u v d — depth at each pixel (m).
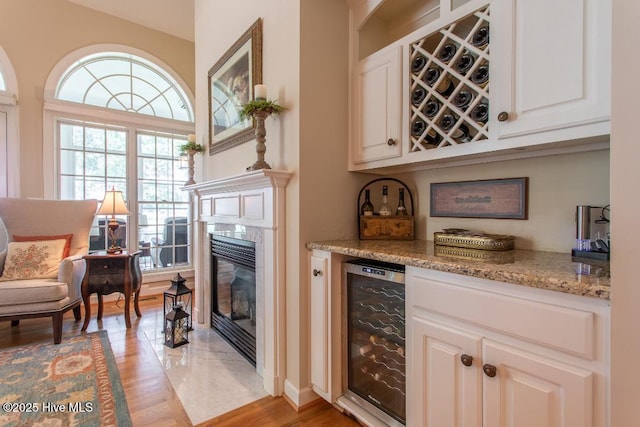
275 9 1.91
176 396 1.80
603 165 1.28
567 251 1.37
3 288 2.30
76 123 3.57
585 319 0.80
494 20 1.26
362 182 1.98
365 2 1.83
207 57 2.94
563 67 1.08
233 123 2.43
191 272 4.28
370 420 1.49
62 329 2.68
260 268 1.99
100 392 1.81
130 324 2.86
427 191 1.92
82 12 3.56
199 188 2.66
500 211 1.59
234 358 2.26
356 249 1.46
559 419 0.85
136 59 3.96
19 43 3.22
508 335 0.96
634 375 0.69
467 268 1.04
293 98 1.74
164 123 4.09
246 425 1.57
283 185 1.78
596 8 1.01
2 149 3.16
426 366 1.20
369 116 1.78
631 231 0.68
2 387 1.84
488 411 1.00
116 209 3.15
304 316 1.74
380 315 1.49
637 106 0.67
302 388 1.73
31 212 2.97
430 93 1.50
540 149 1.37
